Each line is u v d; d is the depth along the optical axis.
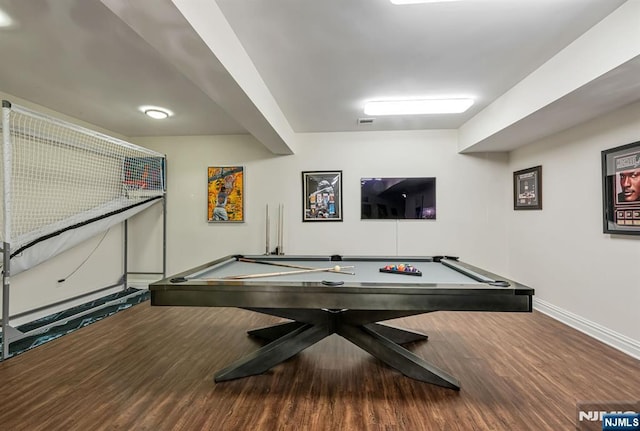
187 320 3.34
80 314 3.43
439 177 4.36
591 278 2.88
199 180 4.66
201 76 2.02
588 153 2.91
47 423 1.68
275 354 2.20
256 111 2.68
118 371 2.25
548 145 3.46
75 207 3.67
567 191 3.19
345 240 4.46
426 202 4.37
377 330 2.74
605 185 2.69
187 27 1.51
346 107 3.46
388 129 4.36
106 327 3.13
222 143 4.63
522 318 3.39
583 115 2.73
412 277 2.24
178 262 4.68
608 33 1.90
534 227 3.73
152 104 3.34
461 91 3.03
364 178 4.44
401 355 2.14
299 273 2.41
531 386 2.04
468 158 4.33
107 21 1.92
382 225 4.43
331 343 2.75
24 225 3.14
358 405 1.84
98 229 3.71
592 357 2.45
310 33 2.06
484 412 1.77
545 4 1.79
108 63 2.45
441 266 2.76
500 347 2.65
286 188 4.54
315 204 4.50
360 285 1.85
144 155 4.53
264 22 1.94
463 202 4.34
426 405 1.84
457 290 1.79
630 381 2.09
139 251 4.71
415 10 1.83
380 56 2.36
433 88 2.95
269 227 4.56
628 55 1.79
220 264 2.74
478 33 2.07
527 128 3.12
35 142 3.26
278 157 4.55
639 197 2.39
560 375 2.17
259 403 1.86
